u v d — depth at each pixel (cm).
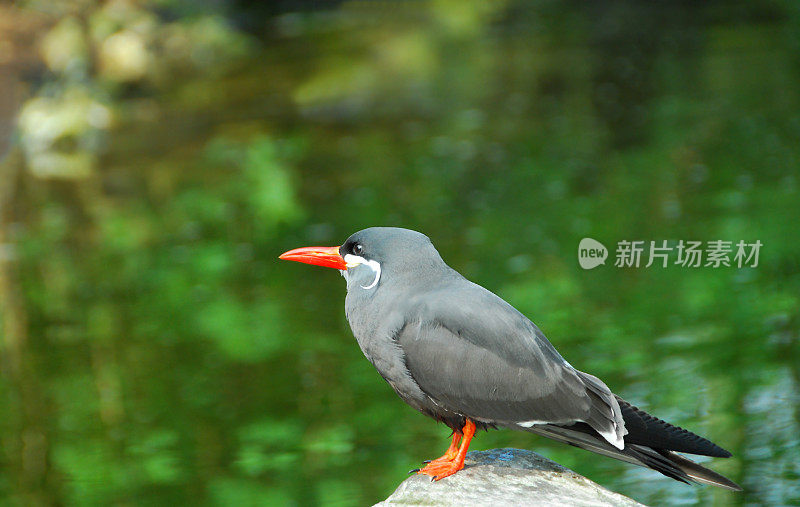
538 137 1970
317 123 2134
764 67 2320
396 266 566
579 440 542
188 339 1228
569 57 2566
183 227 1625
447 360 547
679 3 3033
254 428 1005
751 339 1099
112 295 1379
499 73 2431
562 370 549
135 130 2108
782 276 1260
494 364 544
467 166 1822
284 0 2938
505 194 1661
